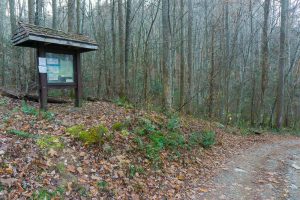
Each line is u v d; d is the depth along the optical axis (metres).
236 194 5.38
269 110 27.42
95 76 21.89
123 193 4.62
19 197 3.60
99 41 20.11
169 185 5.41
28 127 5.78
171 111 11.12
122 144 6.15
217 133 11.66
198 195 5.21
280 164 7.86
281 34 18.64
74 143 5.50
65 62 8.14
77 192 4.21
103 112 8.68
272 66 28.36
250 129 16.06
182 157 6.99
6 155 4.31
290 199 5.20
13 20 14.78
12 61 13.40
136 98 13.28
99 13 20.59
